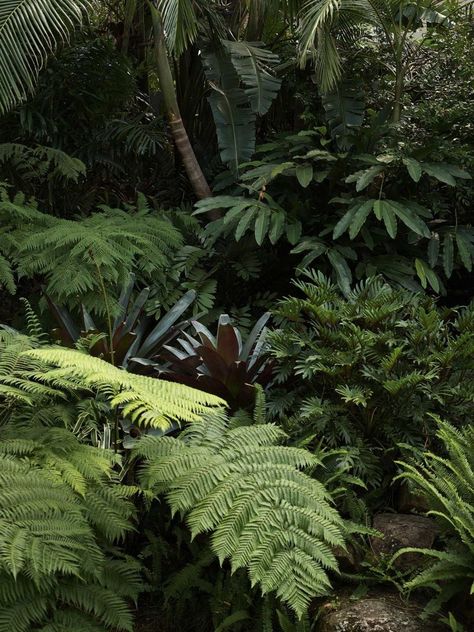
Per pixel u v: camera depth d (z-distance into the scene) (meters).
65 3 4.89
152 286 4.92
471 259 4.96
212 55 5.93
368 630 2.50
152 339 4.23
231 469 2.67
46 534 2.23
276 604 2.75
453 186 4.86
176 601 2.96
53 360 2.56
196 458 2.69
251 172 5.13
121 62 6.03
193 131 6.64
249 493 2.56
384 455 3.40
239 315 4.98
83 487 2.47
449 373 3.42
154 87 8.11
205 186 5.76
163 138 6.43
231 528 2.46
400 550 2.61
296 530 2.49
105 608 2.40
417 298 3.79
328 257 4.71
